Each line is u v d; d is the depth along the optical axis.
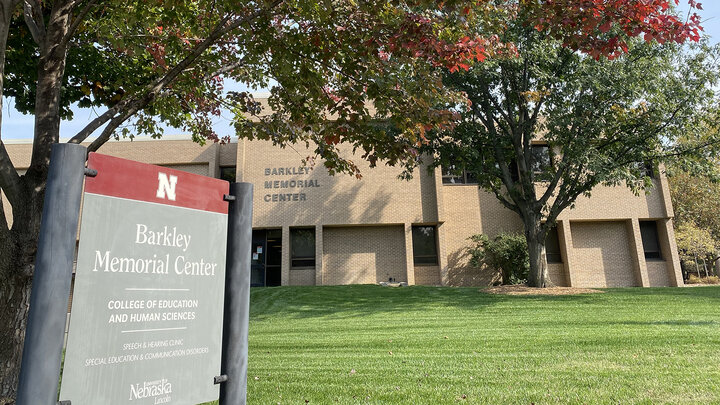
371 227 24.03
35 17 5.50
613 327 10.41
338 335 11.18
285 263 23.20
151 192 2.78
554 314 12.94
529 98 16.42
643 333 9.40
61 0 5.16
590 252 24.00
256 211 23.81
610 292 17.08
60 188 2.41
